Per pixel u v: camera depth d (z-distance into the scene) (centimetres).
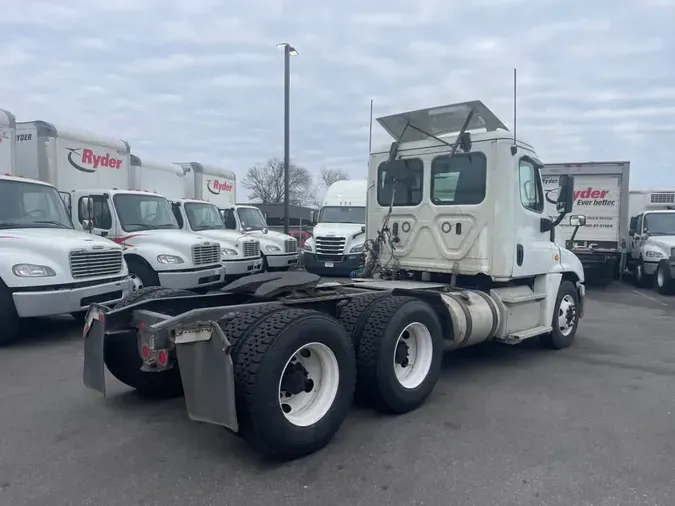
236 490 361
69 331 887
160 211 1220
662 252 1490
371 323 495
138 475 382
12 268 750
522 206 678
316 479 377
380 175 755
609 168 1581
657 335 891
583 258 1605
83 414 504
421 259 708
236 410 381
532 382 612
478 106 645
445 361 710
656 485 367
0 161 918
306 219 4188
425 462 403
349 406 443
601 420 490
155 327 406
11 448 427
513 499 348
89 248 830
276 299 512
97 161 1188
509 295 689
